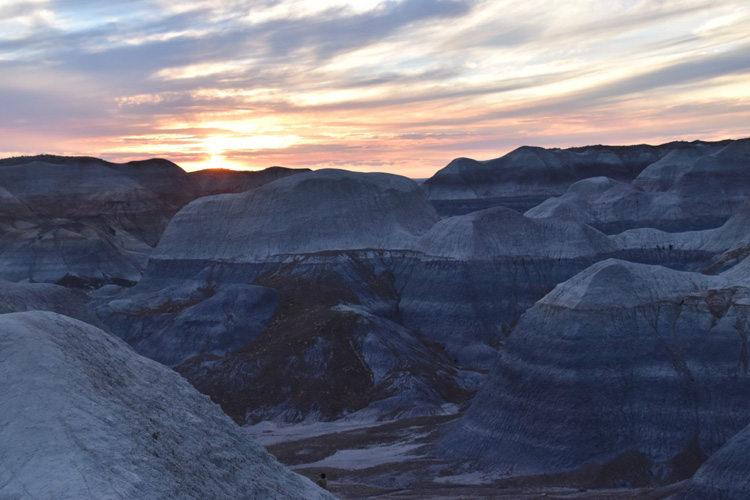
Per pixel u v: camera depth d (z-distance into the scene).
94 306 122.12
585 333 62.34
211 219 133.75
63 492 18.33
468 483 56.12
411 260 119.00
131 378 26.08
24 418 20.28
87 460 19.50
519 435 60.56
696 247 125.38
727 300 64.50
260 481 27.56
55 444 19.61
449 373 90.81
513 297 108.25
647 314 64.12
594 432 58.16
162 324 104.56
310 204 127.12
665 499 47.44
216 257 128.25
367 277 115.81
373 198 130.38
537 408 60.91
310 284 110.69
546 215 163.38
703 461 55.88
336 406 83.00
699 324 63.34
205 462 24.97
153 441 22.66
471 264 110.94
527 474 57.12
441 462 61.31
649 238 127.31
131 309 115.31
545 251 114.81
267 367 89.19
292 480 30.48
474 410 66.19
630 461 56.28
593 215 168.88
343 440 70.75
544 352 63.28
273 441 73.50
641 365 61.12
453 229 116.94
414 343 97.38
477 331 103.69
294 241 123.62
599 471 55.78
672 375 60.44
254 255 123.50
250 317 102.88
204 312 102.12
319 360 89.19
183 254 131.88
